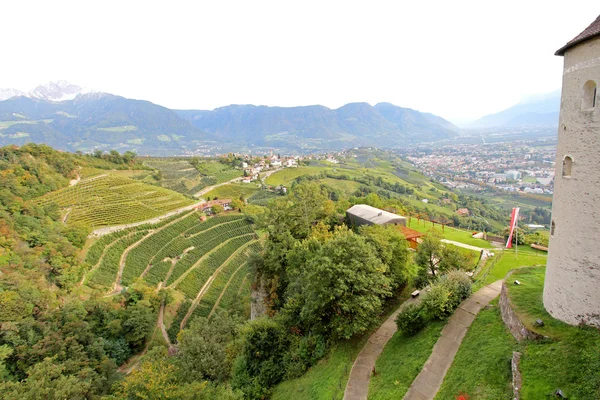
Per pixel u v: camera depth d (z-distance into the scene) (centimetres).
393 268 3903
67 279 7381
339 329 3125
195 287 8850
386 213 6291
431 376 2425
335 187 18000
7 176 9962
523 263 4350
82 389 4469
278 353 3784
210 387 3706
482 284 3553
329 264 3159
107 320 6825
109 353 6272
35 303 6116
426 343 2753
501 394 1902
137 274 8888
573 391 1653
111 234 9912
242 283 8856
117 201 11962
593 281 1845
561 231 2027
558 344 1894
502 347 2214
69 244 8300
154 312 7575
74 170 12912
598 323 1845
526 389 1773
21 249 7388
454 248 4303
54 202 10162
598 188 1772
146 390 3506
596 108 1742
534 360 1900
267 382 3541
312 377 3138
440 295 2980
